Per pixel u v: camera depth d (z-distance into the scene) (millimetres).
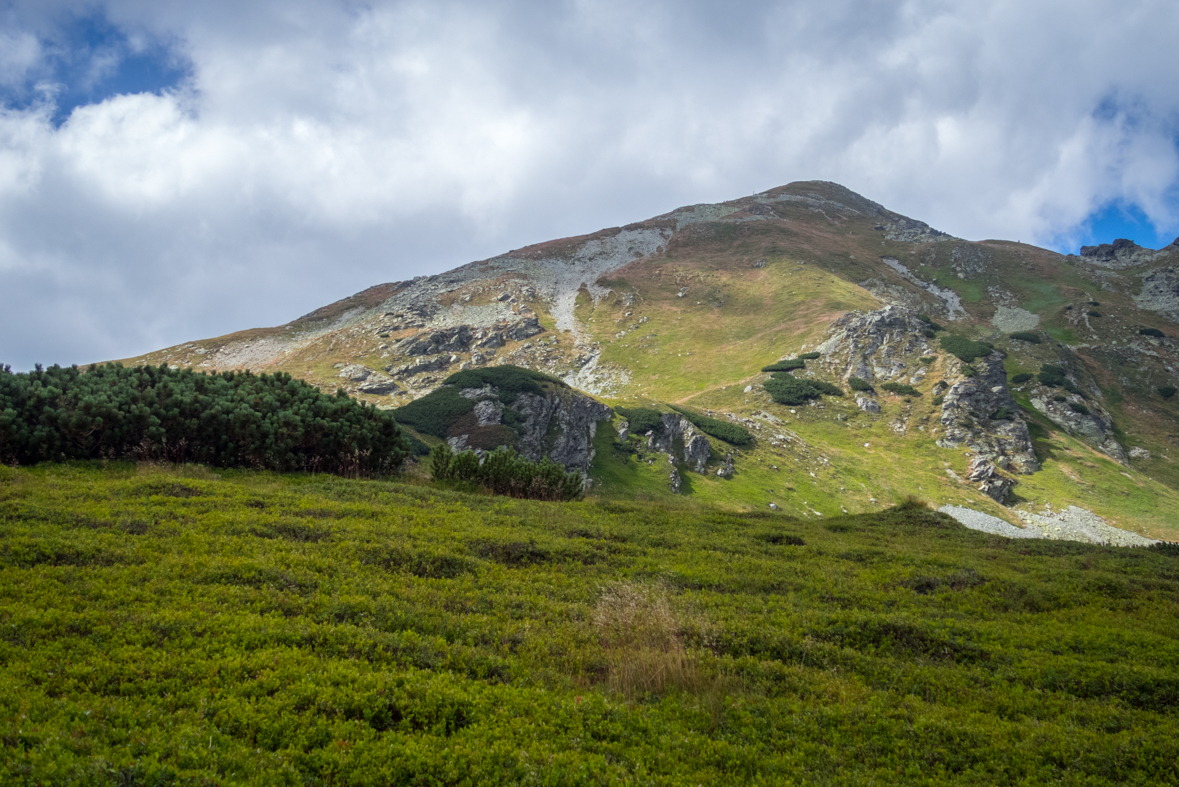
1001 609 13352
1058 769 7305
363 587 10969
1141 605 13609
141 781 5387
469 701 7559
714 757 7086
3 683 6680
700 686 8812
